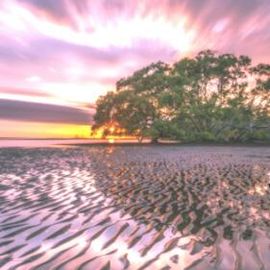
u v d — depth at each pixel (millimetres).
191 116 68188
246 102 71438
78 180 16688
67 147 52500
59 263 5930
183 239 7367
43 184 15391
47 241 7180
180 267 5742
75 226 8398
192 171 20266
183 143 63812
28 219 9062
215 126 68500
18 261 6027
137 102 65188
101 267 5746
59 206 10766
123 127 67188
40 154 36406
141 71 76812
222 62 74438
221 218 9297
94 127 70312
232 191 13547
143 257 6234
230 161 26859
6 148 49281
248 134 68062
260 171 20062
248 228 8258
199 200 11820
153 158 30156
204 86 77062
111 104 67250
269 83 69125
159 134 65812
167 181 16344
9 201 11516
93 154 35969
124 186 14875
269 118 69125
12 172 20172
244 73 74812
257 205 10930
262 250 6594
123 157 31594
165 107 68250
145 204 11172
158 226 8461
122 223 8734
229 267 5738
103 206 10844
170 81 71375
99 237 7488
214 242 7141
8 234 7672
